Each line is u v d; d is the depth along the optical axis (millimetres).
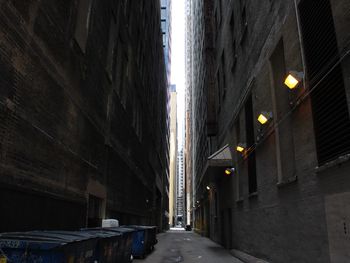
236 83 17906
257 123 13031
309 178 8008
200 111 49125
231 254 17500
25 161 7641
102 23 14203
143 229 15727
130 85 21906
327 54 7262
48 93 8836
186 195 139625
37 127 8219
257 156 13062
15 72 7156
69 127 10461
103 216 14680
